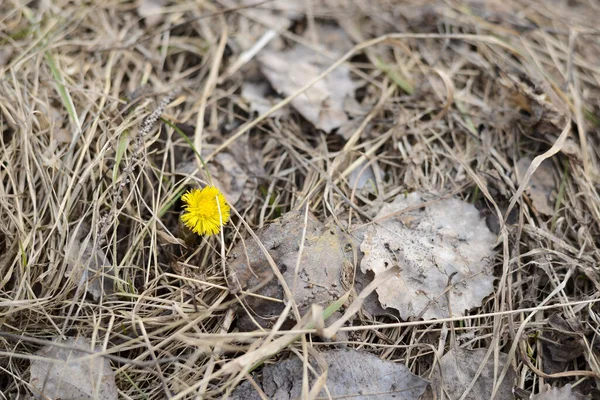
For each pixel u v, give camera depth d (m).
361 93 0.78
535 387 0.68
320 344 0.68
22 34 0.76
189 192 0.71
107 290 0.69
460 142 0.76
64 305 0.68
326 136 0.75
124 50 0.77
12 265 0.69
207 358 0.68
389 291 0.69
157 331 0.66
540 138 0.75
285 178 0.73
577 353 0.69
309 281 0.68
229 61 0.78
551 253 0.71
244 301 0.68
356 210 0.71
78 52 0.77
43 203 0.71
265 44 0.78
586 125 0.76
